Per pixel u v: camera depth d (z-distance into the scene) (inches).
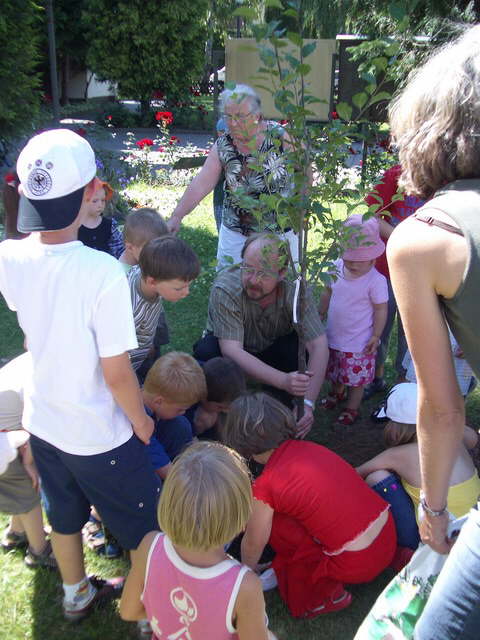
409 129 55.6
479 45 51.4
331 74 165.2
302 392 113.1
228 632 61.4
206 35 860.6
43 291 68.9
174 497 60.4
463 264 48.6
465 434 111.4
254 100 130.0
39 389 73.0
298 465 84.0
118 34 796.6
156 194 356.8
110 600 91.4
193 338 179.2
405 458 94.4
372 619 70.2
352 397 140.8
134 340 70.2
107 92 1120.8
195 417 118.3
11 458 84.1
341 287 134.2
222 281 126.6
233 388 111.4
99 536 103.0
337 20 359.6
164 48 805.9
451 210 49.9
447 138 51.5
